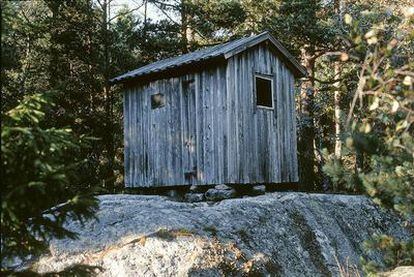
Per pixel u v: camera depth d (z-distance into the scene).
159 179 13.19
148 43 21.59
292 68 13.59
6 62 4.37
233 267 6.95
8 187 3.60
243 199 9.38
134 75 13.27
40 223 3.95
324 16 20.34
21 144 3.73
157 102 13.42
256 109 12.29
